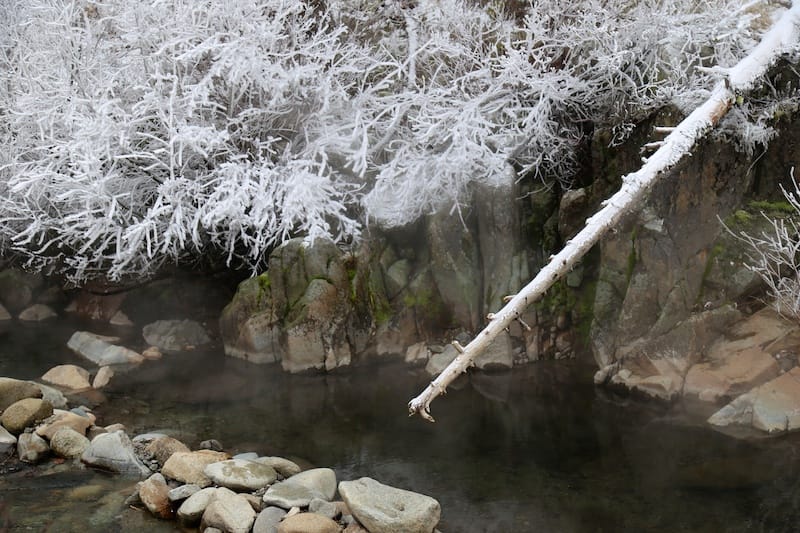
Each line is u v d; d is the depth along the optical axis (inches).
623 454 215.2
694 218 253.6
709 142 248.7
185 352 325.1
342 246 310.5
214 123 310.5
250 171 296.4
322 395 271.9
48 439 225.0
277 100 313.4
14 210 331.9
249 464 204.4
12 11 393.1
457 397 266.7
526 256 301.3
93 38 322.3
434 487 199.3
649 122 266.1
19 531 177.3
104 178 284.8
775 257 239.6
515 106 309.9
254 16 308.3
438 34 308.0
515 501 190.2
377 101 322.0
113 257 297.6
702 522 176.1
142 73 314.2
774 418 221.8
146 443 227.1
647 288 258.5
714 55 259.8
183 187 298.8
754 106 252.2
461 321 302.4
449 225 302.0
